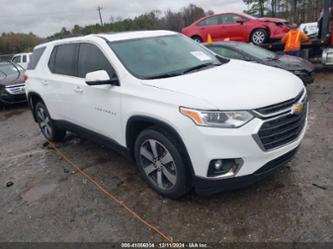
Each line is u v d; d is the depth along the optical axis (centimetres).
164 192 332
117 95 348
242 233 277
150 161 340
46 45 521
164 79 327
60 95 460
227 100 271
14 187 412
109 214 325
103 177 407
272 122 278
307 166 376
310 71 709
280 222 284
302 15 3834
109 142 395
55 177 425
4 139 646
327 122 530
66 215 333
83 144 542
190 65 375
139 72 346
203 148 273
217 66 379
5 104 961
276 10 4022
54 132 539
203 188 292
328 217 283
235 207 312
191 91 289
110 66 367
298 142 311
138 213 321
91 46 403
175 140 299
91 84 346
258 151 273
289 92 298
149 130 321
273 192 329
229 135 265
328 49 944
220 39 1184
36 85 525
